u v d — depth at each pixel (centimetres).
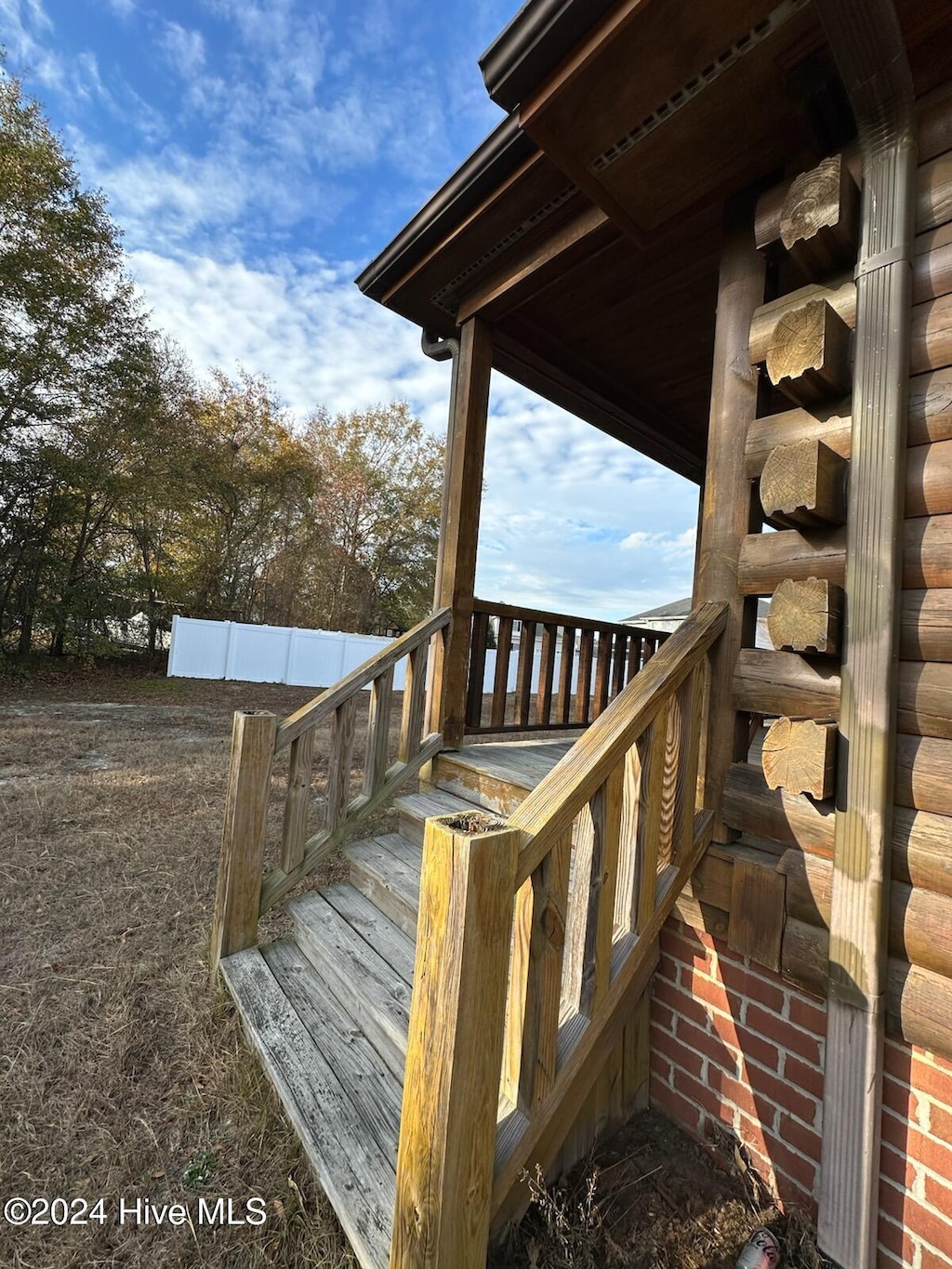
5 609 928
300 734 223
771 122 142
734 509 155
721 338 164
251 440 1377
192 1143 139
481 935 88
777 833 136
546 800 107
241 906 206
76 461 939
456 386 283
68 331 924
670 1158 145
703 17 122
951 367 115
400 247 249
